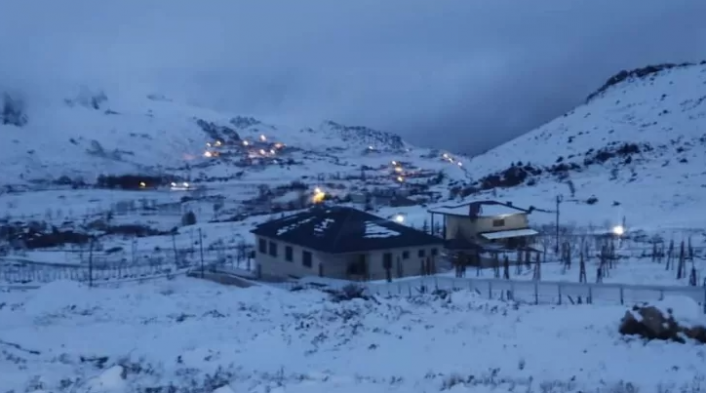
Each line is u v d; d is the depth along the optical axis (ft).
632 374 51.29
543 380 49.44
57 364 58.85
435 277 124.98
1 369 53.72
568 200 265.95
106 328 84.17
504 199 283.79
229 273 165.07
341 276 152.05
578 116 518.78
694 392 44.80
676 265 135.74
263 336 72.69
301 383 46.83
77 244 255.50
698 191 258.98
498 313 80.33
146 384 48.96
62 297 109.91
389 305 89.81
